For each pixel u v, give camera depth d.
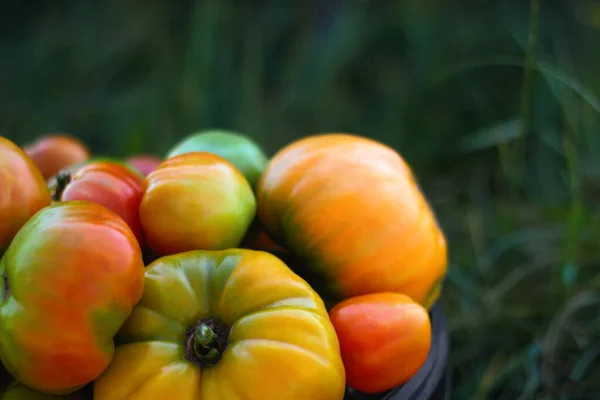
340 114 1.17
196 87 1.11
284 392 0.53
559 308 0.83
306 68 1.20
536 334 0.82
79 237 0.54
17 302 0.53
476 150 1.11
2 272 0.55
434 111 1.16
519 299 0.86
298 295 0.56
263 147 1.12
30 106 1.24
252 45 1.21
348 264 0.61
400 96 1.16
